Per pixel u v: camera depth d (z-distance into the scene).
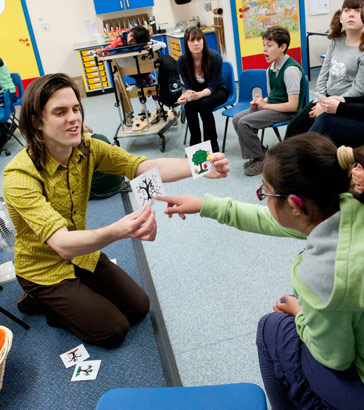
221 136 4.43
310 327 0.87
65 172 1.62
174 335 1.89
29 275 1.82
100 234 1.32
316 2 6.13
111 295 1.98
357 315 0.80
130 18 7.51
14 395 1.72
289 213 0.86
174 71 4.12
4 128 5.20
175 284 2.22
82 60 7.30
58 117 1.42
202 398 0.96
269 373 1.09
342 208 0.80
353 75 2.87
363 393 0.87
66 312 1.84
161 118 4.67
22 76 7.56
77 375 1.77
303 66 6.42
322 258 0.80
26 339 2.02
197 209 1.29
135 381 1.71
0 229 2.26
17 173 1.50
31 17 7.27
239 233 2.60
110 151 1.73
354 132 2.53
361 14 2.67
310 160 0.79
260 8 6.05
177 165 1.66
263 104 3.28
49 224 1.40
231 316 1.95
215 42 6.87
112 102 6.91
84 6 7.40
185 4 7.49
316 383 0.94
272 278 2.15
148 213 1.30
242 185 3.23
